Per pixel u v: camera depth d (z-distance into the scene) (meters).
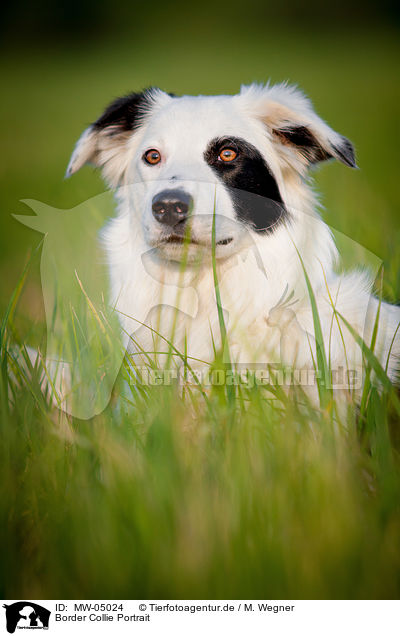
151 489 2.64
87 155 4.09
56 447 3.04
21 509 2.78
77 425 3.25
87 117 19.55
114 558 2.45
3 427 3.09
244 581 2.38
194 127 3.54
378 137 13.82
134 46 41.97
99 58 37.66
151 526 2.48
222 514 2.57
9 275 6.28
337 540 2.46
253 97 3.80
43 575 2.51
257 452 2.89
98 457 2.95
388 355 3.42
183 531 2.50
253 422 3.04
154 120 3.71
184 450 2.92
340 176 9.34
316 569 2.39
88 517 2.58
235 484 2.67
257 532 2.47
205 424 3.08
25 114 20.89
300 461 2.84
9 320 3.74
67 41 42.69
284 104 3.74
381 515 2.59
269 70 29.17
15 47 41.62
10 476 2.91
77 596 2.42
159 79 26.70
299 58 34.12
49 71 33.00
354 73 27.22
